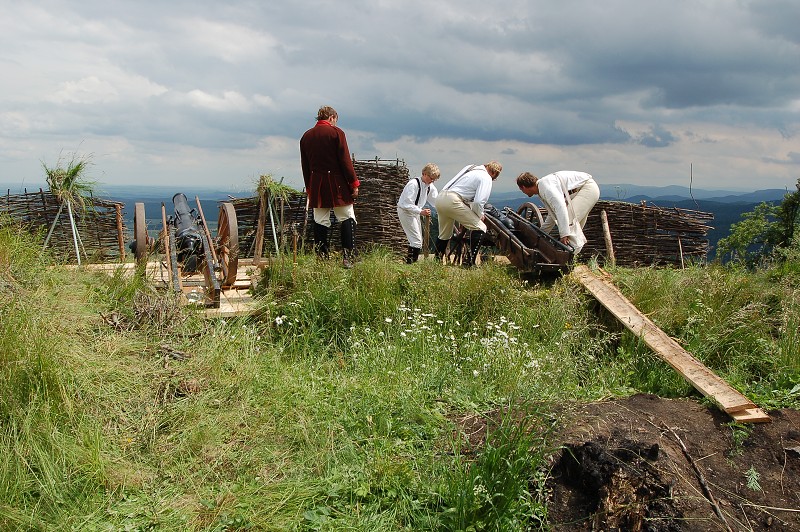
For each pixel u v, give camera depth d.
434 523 3.87
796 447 4.47
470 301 7.50
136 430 4.55
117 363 5.09
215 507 3.91
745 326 6.60
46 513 3.75
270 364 5.74
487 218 9.42
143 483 4.08
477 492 3.90
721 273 7.88
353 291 7.31
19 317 4.86
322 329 6.91
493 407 5.16
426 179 9.66
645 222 10.57
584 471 4.09
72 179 8.56
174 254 7.36
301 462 4.40
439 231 9.77
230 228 7.68
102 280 6.77
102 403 4.64
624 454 4.20
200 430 4.52
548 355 6.21
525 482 4.05
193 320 6.25
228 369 5.44
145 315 6.02
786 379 5.84
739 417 4.79
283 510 3.94
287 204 10.09
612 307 7.11
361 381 5.49
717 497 4.04
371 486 4.18
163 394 4.93
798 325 6.58
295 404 5.05
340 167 8.41
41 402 4.29
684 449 4.42
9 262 6.39
